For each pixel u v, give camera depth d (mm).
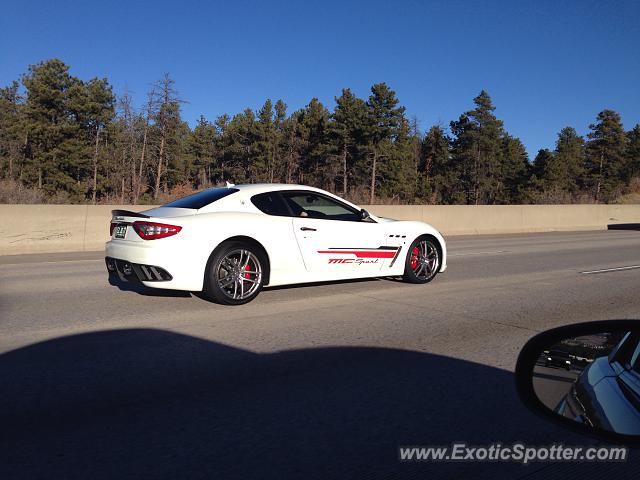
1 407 3688
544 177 69562
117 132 60375
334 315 6496
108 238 14086
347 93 64438
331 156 64688
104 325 5902
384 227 8070
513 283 9133
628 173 81125
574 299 7750
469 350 5145
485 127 72875
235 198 6941
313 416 3602
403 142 67750
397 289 8273
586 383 2395
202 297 7434
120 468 2885
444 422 3555
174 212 6664
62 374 4359
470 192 74688
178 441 3211
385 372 4496
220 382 4211
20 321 6066
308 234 7246
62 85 57969
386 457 3074
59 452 3057
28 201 22609
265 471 2887
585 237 20719
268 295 7652
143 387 4086
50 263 11102
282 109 84438
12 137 58312
